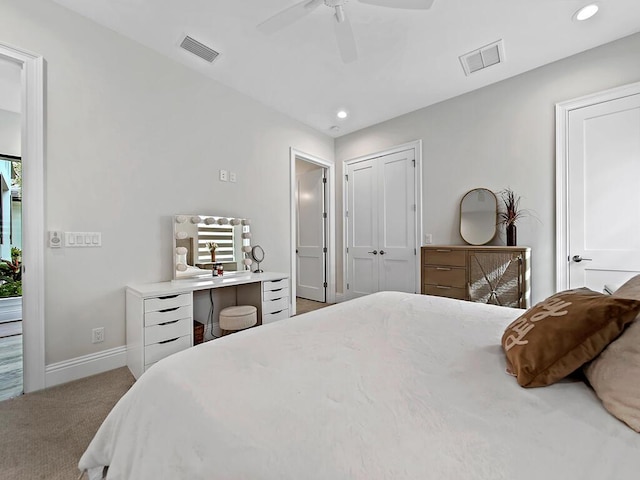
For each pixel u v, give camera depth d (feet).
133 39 7.90
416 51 8.27
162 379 2.86
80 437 4.84
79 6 6.77
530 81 9.23
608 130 8.00
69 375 6.81
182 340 7.41
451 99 11.04
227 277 9.61
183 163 9.03
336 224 15.14
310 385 2.62
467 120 10.63
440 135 11.35
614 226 7.93
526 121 9.32
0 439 4.78
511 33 7.55
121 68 7.69
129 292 7.52
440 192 11.35
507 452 1.76
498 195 9.91
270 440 1.95
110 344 7.49
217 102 9.93
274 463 1.79
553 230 8.84
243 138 10.77
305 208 16.25
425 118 11.78
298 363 3.07
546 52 8.34
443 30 7.43
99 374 7.16
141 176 8.10
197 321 9.52
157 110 8.42
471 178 10.53
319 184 15.40
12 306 12.12
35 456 4.40
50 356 6.57
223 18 7.10
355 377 2.76
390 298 6.18
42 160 6.41
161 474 2.18
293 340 3.75
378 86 10.18
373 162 13.58
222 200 10.08
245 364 3.05
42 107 6.42
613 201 7.94
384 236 13.17
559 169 8.68
